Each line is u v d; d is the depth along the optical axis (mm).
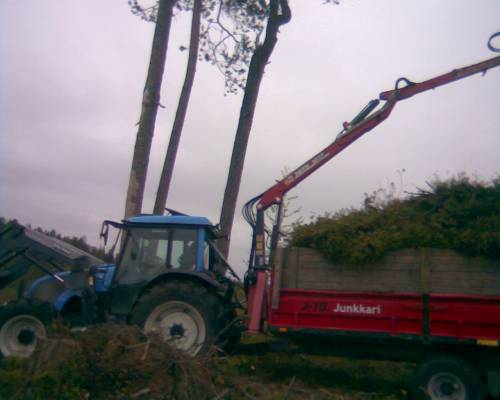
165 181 15594
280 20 14141
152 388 6797
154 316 8805
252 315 8656
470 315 7688
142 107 14164
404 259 8039
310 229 8438
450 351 8008
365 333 8070
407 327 7930
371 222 8391
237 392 7383
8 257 9852
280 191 9773
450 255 7883
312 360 9891
